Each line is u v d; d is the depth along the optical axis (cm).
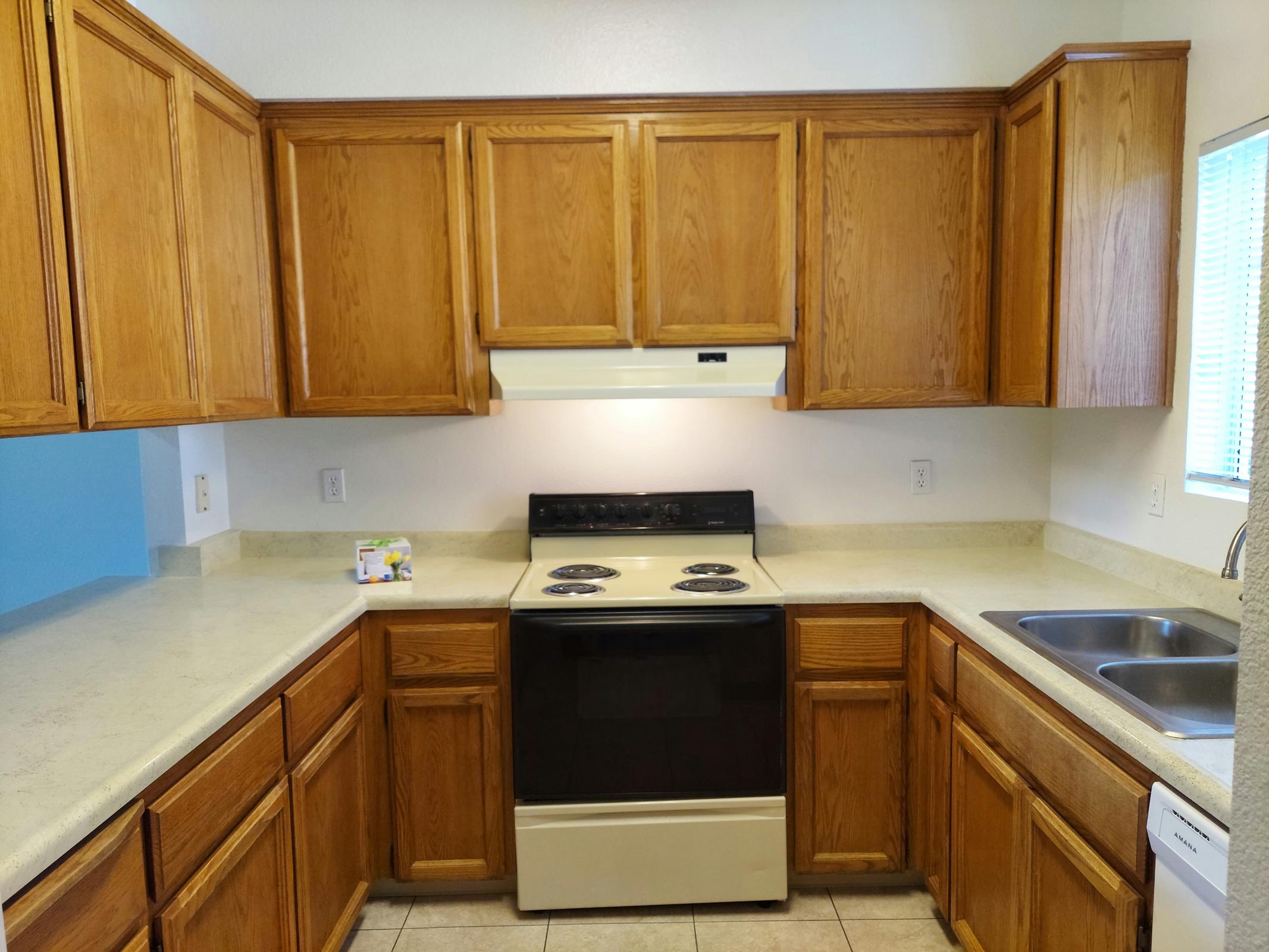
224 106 203
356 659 209
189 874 130
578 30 233
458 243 228
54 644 172
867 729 217
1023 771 160
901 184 228
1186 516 198
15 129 130
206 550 241
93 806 105
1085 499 245
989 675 175
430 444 263
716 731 212
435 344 232
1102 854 132
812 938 208
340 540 263
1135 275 199
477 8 233
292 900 167
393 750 217
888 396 232
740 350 233
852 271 230
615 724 211
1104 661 154
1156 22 211
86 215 146
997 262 230
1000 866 171
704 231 229
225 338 202
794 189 227
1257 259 176
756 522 264
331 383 234
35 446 236
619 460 263
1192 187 193
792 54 233
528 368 233
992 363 233
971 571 231
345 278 231
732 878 215
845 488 265
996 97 225
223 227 202
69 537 238
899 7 232
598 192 228
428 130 226
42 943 97
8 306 127
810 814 219
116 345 155
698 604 210
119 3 155
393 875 221
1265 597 61
